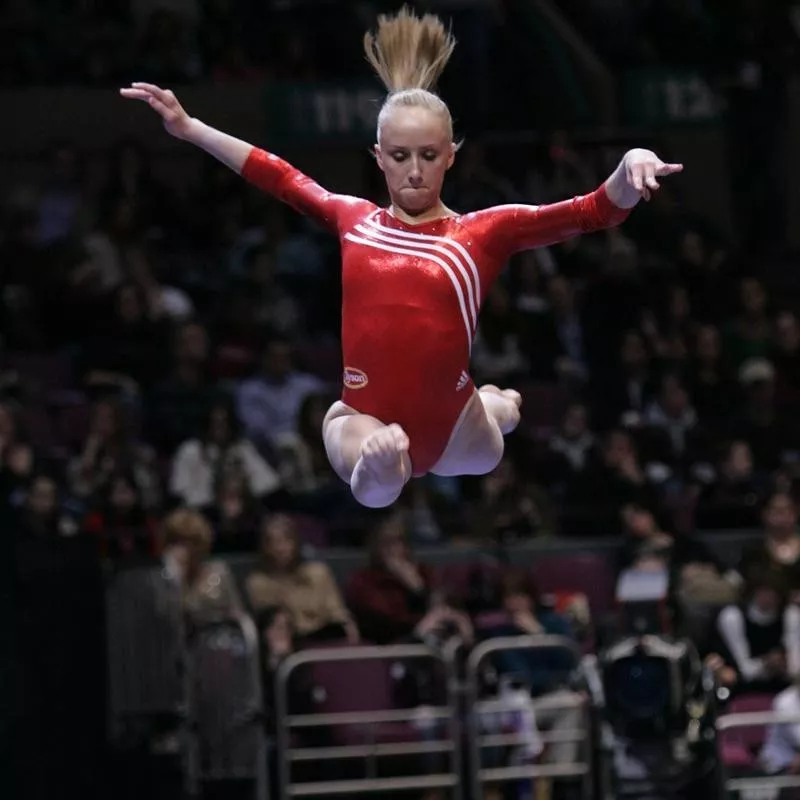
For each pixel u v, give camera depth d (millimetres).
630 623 17766
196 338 24766
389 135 9547
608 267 28594
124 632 16938
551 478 23969
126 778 16734
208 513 21734
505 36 32281
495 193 29234
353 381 9742
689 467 24688
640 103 33031
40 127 29750
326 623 19281
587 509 23000
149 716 17016
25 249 26688
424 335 9578
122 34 31047
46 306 26000
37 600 16219
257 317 26828
